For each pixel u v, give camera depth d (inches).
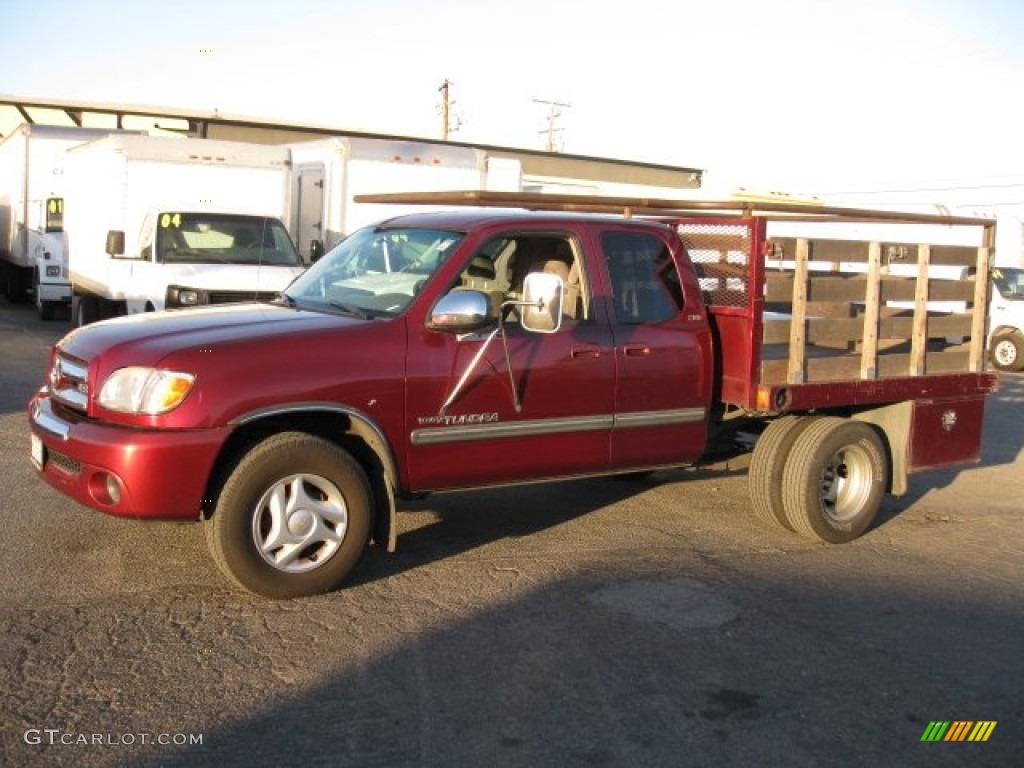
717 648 190.4
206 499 195.0
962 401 291.0
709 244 259.4
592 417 232.1
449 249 219.1
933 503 323.0
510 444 222.1
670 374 243.9
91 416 193.9
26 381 453.4
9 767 138.3
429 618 197.0
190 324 206.4
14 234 846.5
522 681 172.1
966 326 293.4
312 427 207.3
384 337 205.6
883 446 274.7
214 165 572.4
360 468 203.8
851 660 188.1
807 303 253.6
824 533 261.7
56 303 751.7
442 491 218.8
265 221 547.2
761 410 249.1
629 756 149.6
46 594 199.3
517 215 230.8
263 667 172.2
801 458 258.5
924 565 250.8
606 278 237.0
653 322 243.3
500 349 217.3
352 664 175.0
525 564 233.0
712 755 151.1
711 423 265.7
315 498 201.9
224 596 202.2
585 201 271.4
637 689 171.5
